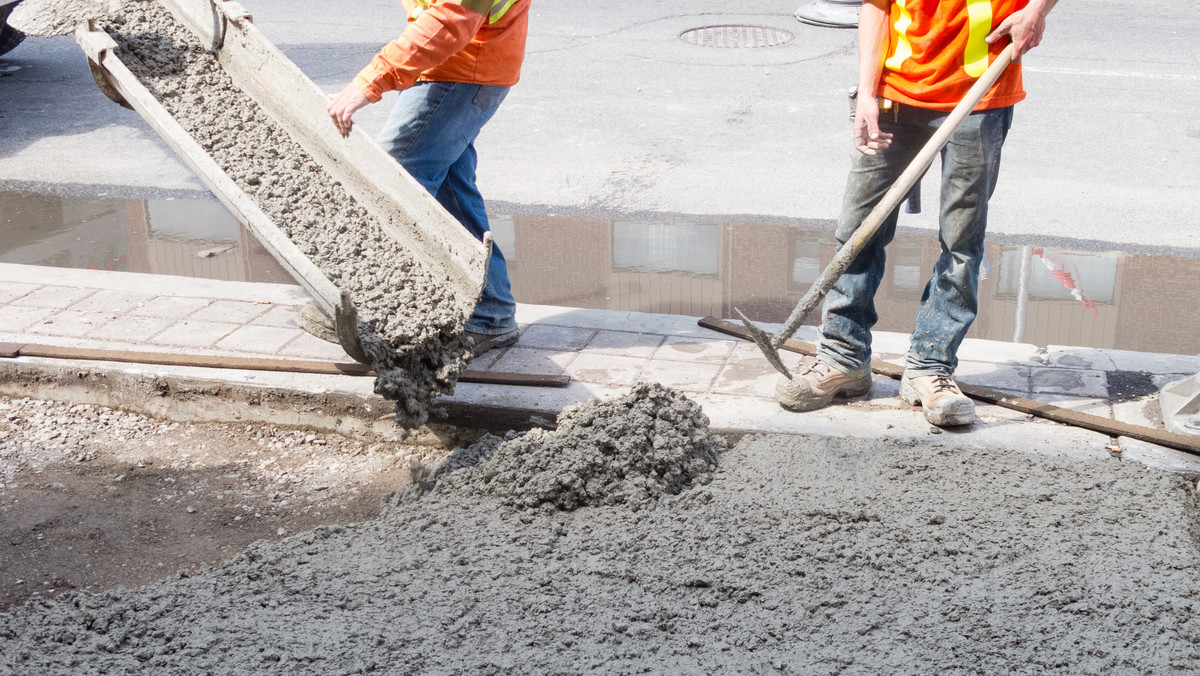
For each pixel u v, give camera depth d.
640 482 3.30
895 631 2.64
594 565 2.96
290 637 2.64
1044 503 3.14
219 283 4.95
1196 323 4.95
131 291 4.84
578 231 6.18
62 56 10.69
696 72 9.55
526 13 3.96
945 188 3.57
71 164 7.45
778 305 5.26
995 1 3.28
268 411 4.03
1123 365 4.06
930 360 3.75
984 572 2.85
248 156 4.41
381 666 2.53
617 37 10.92
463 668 2.53
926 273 5.62
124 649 2.64
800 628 2.68
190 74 4.88
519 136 7.85
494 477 3.37
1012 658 2.53
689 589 2.85
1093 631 2.60
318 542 3.15
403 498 3.43
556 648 2.61
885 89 3.54
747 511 3.17
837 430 3.63
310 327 4.21
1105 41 10.32
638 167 7.17
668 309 5.23
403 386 3.46
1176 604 2.68
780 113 8.30
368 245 3.92
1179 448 3.44
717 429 3.67
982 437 3.56
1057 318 5.06
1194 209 6.25
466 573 2.93
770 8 12.20
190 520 3.51
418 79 3.90
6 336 4.34
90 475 3.77
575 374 4.06
